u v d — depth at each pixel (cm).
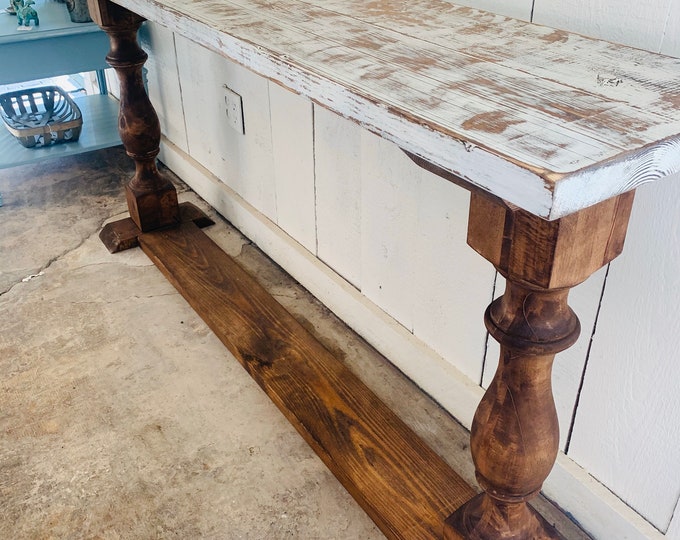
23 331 159
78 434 132
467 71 74
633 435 101
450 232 120
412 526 108
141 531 114
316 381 137
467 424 132
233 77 172
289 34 88
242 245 192
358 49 81
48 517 116
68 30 197
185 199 215
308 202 160
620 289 94
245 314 157
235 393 142
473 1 104
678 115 62
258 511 117
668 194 84
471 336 125
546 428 84
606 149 55
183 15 100
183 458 127
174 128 223
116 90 254
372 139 130
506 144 56
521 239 69
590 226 67
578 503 111
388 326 145
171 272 172
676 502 98
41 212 210
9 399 140
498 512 94
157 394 142
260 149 172
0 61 194
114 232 190
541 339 76
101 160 244
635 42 85
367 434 125
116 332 159
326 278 161
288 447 129
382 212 136
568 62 77
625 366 98
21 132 208
